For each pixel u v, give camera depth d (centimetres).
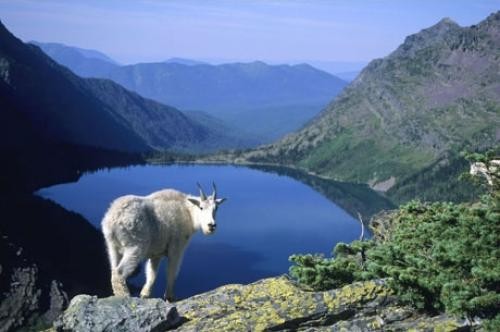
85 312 1032
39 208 14962
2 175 19500
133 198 1170
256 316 1073
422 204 1614
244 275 12631
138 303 1054
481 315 1009
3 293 9112
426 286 1047
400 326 1036
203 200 1241
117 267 1122
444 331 995
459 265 1101
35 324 8831
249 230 17612
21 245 10881
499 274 998
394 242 1374
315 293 1116
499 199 1177
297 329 1062
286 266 13500
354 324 1048
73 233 13575
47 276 10006
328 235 17050
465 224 1134
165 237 1192
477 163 1302
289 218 19875
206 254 14612
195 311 1102
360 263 1415
